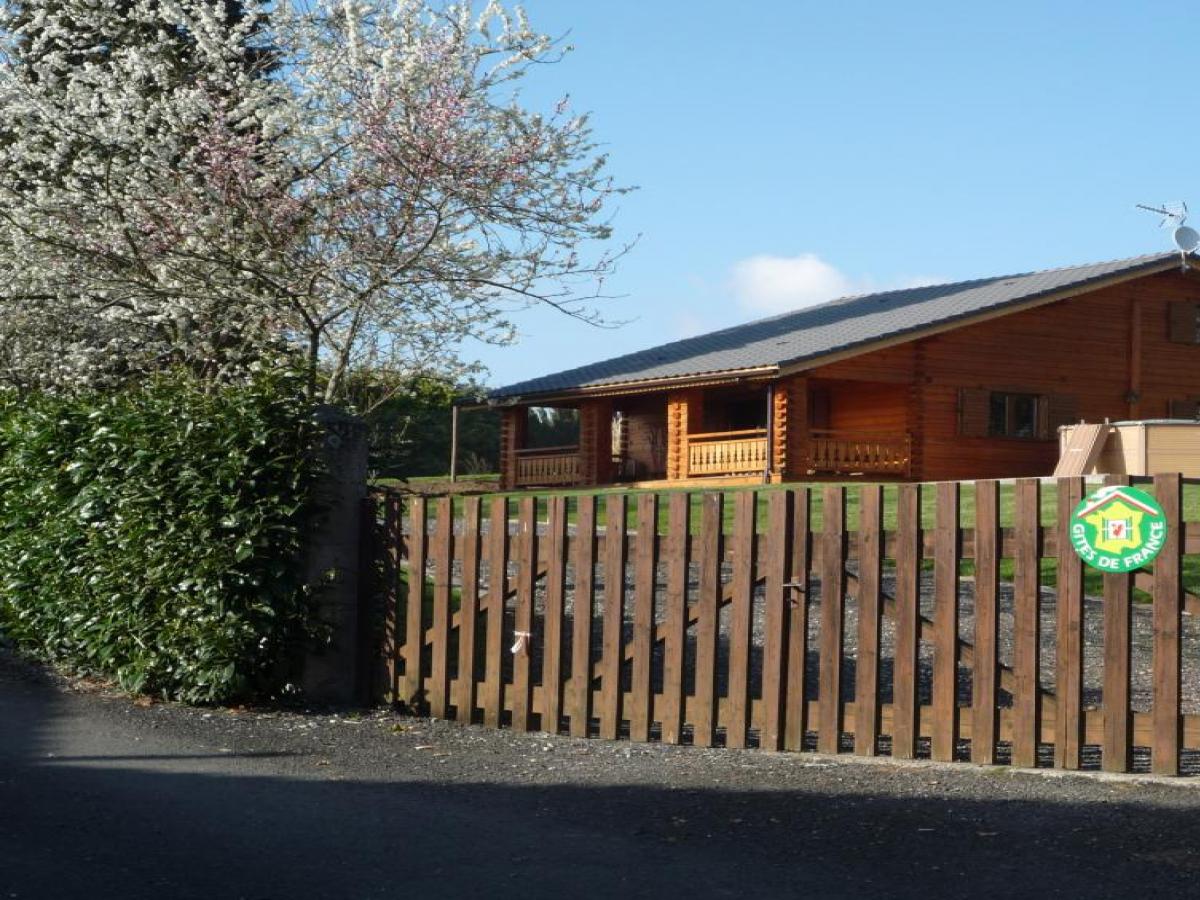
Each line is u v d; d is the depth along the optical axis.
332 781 6.35
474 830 5.34
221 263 12.81
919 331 27.27
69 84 15.01
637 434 33.59
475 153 13.61
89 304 14.54
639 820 5.48
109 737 7.45
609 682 7.54
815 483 26.12
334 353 14.52
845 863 4.76
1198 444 22.81
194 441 8.43
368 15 14.75
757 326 33.69
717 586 7.26
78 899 4.42
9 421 10.81
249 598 8.34
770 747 7.04
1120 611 6.17
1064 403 29.61
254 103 14.24
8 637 10.68
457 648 9.40
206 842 5.16
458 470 41.66
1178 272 30.36
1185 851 4.79
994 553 6.47
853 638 10.86
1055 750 6.34
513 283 14.01
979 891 4.39
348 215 13.44
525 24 14.46
